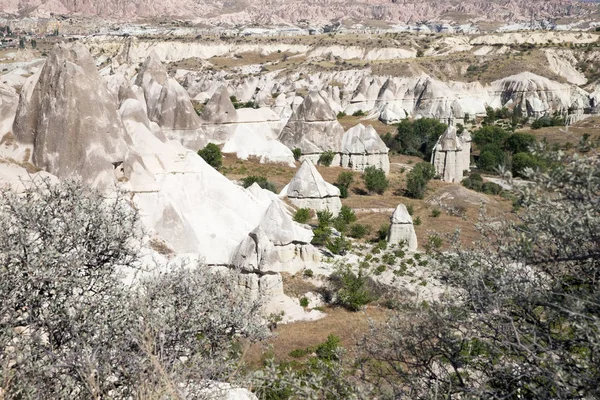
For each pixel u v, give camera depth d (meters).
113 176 34.78
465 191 62.25
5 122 35.78
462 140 78.44
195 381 11.76
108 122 35.59
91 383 10.18
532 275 11.37
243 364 15.66
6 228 12.12
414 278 36.41
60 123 34.22
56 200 13.27
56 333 11.74
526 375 9.56
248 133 76.19
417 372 11.55
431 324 11.45
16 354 10.63
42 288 11.79
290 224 39.78
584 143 9.30
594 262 10.36
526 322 10.83
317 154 77.88
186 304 13.17
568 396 8.86
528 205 9.67
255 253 34.47
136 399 10.46
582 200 8.77
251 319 14.14
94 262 12.94
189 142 70.06
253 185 47.44
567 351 9.85
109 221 13.27
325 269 40.00
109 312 11.94
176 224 35.69
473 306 11.00
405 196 64.44
